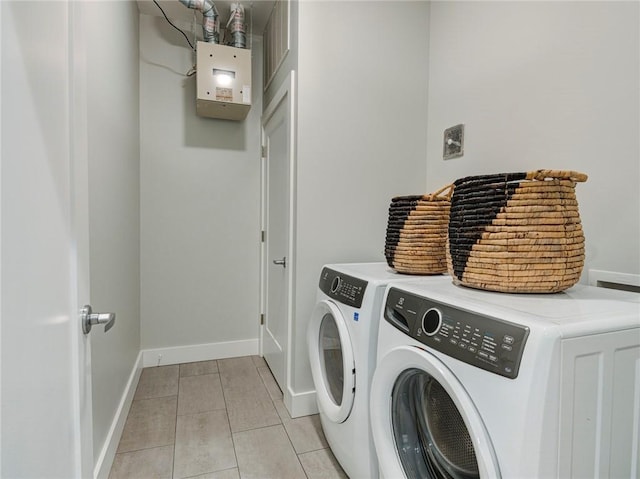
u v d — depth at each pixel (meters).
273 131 2.57
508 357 0.71
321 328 1.75
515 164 1.65
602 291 1.08
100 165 1.46
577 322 0.72
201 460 1.62
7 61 0.51
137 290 2.50
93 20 1.37
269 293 2.71
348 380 1.35
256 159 2.95
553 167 1.47
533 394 0.67
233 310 2.93
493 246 1.02
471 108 1.92
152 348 2.72
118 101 1.84
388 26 2.14
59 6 0.72
